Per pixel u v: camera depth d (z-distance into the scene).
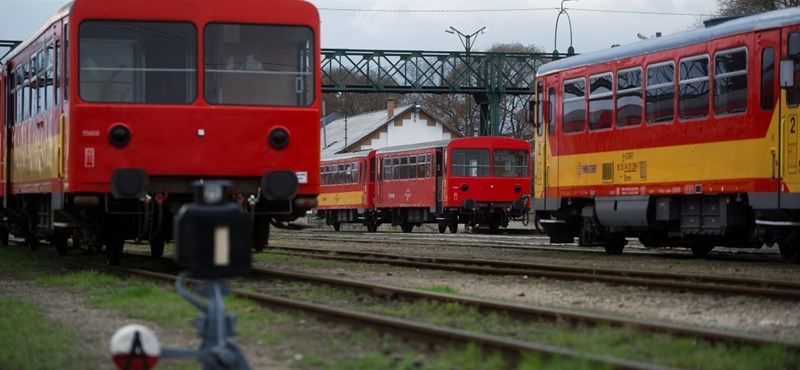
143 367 5.95
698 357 7.84
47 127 17.67
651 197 20.69
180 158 15.45
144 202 15.70
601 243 23.22
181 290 6.27
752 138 18.06
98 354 8.29
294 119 15.76
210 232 5.95
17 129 21.30
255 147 15.62
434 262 20.08
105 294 12.95
